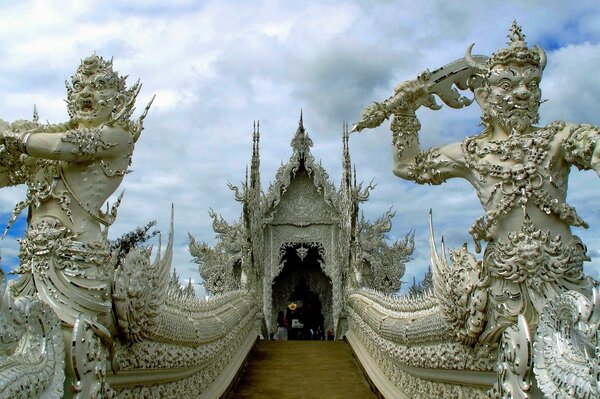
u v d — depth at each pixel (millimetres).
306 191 24688
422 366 7945
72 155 5211
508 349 4914
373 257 22141
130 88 5809
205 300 10766
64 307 4875
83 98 5508
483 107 5727
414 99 6582
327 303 26844
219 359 11305
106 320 5207
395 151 6637
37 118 5629
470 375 6148
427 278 21875
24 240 5113
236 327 13711
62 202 5246
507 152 5324
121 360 5707
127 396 6129
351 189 20203
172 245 6938
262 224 23344
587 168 4859
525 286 5027
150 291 5930
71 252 5059
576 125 5047
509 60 5465
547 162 5141
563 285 4934
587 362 3826
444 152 6102
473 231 5508
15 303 3863
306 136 24609
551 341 4375
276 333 26641
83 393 4590
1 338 3600
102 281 5125
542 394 4641
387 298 11812
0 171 5543
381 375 11586
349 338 17672
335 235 24125
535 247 4949
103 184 5438
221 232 22797
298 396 11430
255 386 12352
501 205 5203
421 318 7707
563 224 5113
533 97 5422
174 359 7316
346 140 21875
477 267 5688
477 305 5500
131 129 5695
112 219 5504
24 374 3695
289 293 27250
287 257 26594
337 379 13055
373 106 6566
